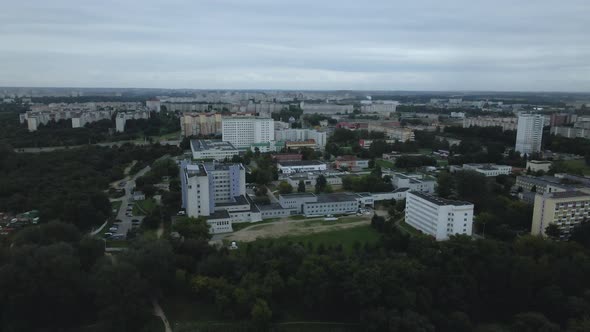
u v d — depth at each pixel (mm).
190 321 175375
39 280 164250
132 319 169000
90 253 199125
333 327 176375
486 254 196375
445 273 187375
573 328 158125
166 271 187875
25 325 165000
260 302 170375
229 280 190125
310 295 178500
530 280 182375
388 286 176250
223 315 177750
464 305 178750
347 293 174500
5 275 162125
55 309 172625
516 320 169500
